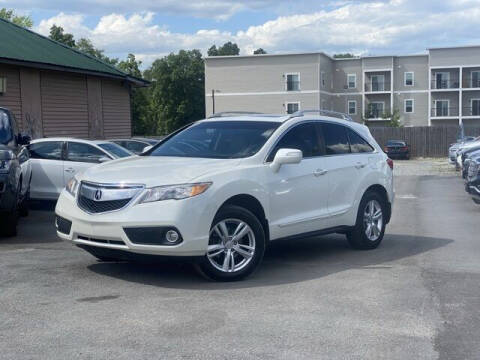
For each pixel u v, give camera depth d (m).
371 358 4.54
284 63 59.09
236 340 4.86
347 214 8.36
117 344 4.76
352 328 5.18
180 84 80.44
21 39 20.59
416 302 5.95
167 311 5.59
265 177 7.13
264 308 5.71
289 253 8.54
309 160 7.87
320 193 7.92
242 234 6.74
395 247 9.05
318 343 4.82
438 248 8.93
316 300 6.00
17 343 4.77
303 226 7.66
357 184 8.52
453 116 61.84
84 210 6.54
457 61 61.19
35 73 18.97
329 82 62.97
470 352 4.68
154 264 7.48
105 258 7.12
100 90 22.42
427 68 62.69
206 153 7.53
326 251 8.70
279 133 7.63
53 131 19.88
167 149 7.85
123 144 18.66
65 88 20.45
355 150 8.80
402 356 4.59
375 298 6.09
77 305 5.76
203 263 6.46
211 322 5.29
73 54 22.17
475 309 5.73
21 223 10.93
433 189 19.36
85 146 12.88
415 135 49.69
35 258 7.80
